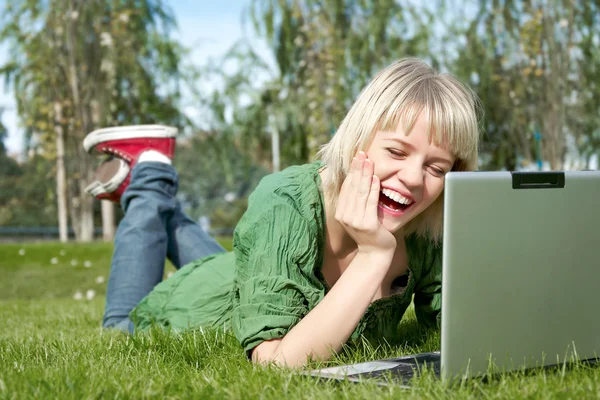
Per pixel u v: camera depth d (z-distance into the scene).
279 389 1.67
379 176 1.92
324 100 12.87
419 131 1.88
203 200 32.06
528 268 1.66
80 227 18.50
